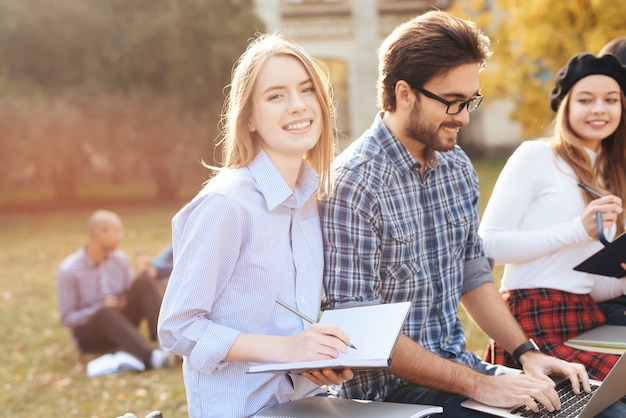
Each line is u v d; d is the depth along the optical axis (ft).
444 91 8.04
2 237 49.06
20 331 24.16
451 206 8.77
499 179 10.17
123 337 18.88
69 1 60.49
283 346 6.78
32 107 61.67
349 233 8.02
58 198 67.87
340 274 7.99
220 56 61.41
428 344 8.50
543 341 9.57
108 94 62.54
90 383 17.95
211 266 7.01
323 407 7.11
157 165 64.85
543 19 24.95
